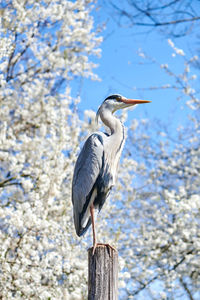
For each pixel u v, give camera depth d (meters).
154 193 8.88
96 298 3.16
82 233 4.84
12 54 7.51
